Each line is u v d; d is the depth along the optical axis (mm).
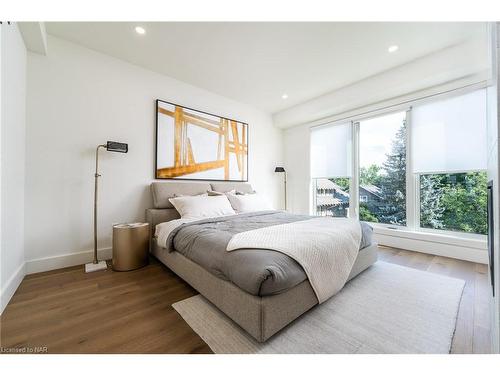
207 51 2551
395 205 3371
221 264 1436
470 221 2713
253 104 4238
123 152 2572
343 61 2768
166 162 3072
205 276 1596
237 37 2309
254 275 1190
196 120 3414
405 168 3252
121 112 2711
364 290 1846
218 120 3717
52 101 2256
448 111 2777
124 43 2400
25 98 2092
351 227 2078
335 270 1646
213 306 1592
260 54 2615
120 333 1287
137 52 2570
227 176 3842
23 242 2064
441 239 2775
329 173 4199
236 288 1331
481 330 1330
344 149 3973
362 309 1558
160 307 1572
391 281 2023
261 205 3436
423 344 1212
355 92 3361
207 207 2758
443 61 2520
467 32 2242
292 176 4859
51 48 2256
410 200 3137
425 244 2906
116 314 1480
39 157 2182
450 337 1263
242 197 3346
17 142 1872
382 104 3377
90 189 2486
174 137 3156
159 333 1291
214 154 3654
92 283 1964
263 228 1938
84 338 1242
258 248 1416
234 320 1317
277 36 2295
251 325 1201
